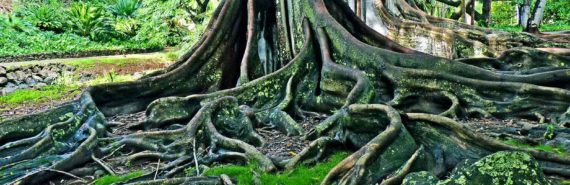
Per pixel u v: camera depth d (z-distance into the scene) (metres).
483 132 6.63
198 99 7.85
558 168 5.12
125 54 19.70
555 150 5.83
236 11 9.91
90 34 22.50
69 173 5.89
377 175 5.00
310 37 9.02
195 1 17.89
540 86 7.57
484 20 21.77
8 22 20.39
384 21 12.35
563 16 26.70
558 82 7.94
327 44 8.77
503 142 5.81
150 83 8.64
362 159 4.98
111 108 8.20
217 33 9.55
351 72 7.82
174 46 21.22
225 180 5.25
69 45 20.03
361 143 5.96
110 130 7.42
